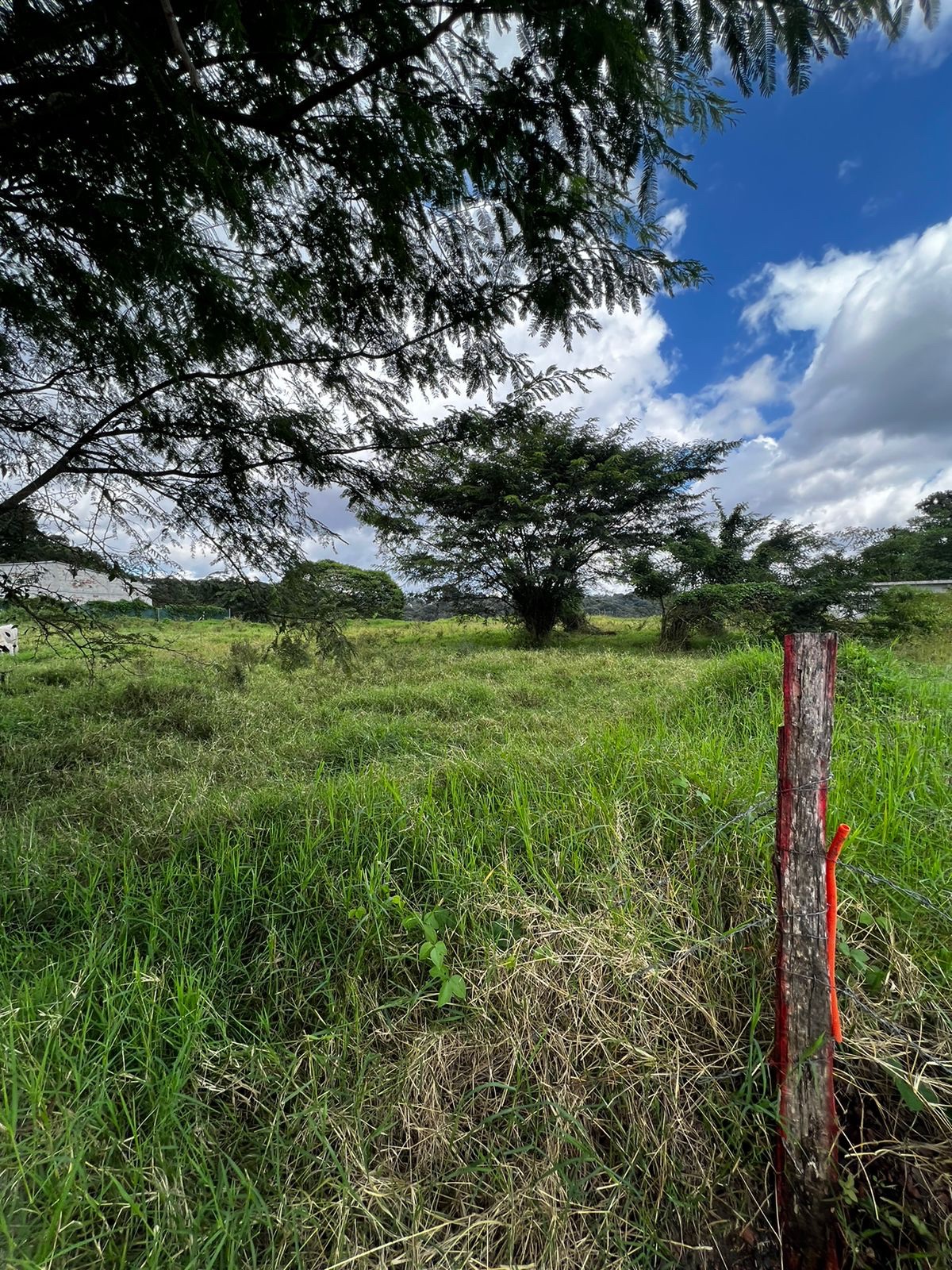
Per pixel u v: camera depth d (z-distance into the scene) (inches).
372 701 233.6
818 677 46.6
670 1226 49.8
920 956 63.0
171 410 122.3
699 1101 55.1
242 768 150.3
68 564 147.9
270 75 69.7
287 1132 54.9
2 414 123.0
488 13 66.2
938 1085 51.4
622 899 75.0
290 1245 46.8
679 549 524.1
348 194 91.3
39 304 89.6
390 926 75.2
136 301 84.7
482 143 84.0
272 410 128.3
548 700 230.1
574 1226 49.5
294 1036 64.9
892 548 463.2
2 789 132.7
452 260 106.3
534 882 80.7
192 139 67.6
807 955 47.2
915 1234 45.1
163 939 76.2
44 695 227.1
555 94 76.2
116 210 69.5
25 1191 44.6
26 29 56.4
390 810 99.7
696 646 491.8
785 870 48.1
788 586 482.6
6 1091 49.1
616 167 87.0
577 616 688.4
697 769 101.0
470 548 609.3
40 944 76.0
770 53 71.9
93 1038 61.7
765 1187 50.8
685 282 103.1
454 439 144.1
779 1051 48.6
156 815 110.7
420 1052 59.5
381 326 117.3
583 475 588.7
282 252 101.3
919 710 144.4
